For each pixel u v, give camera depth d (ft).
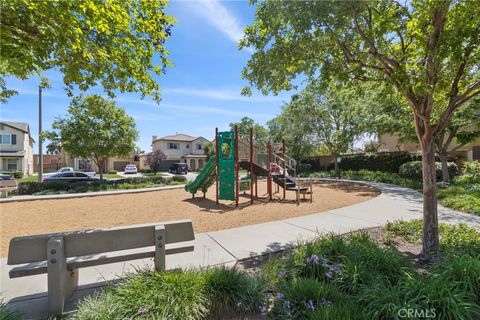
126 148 54.19
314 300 8.48
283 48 14.65
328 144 65.67
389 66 13.91
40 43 10.05
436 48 11.43
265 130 122.83
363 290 8.79
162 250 9.73
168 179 61.21
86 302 8.38
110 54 12.62
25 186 44.96
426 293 7.95
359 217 22.21
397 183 47.11
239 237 16.80
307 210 26.35
